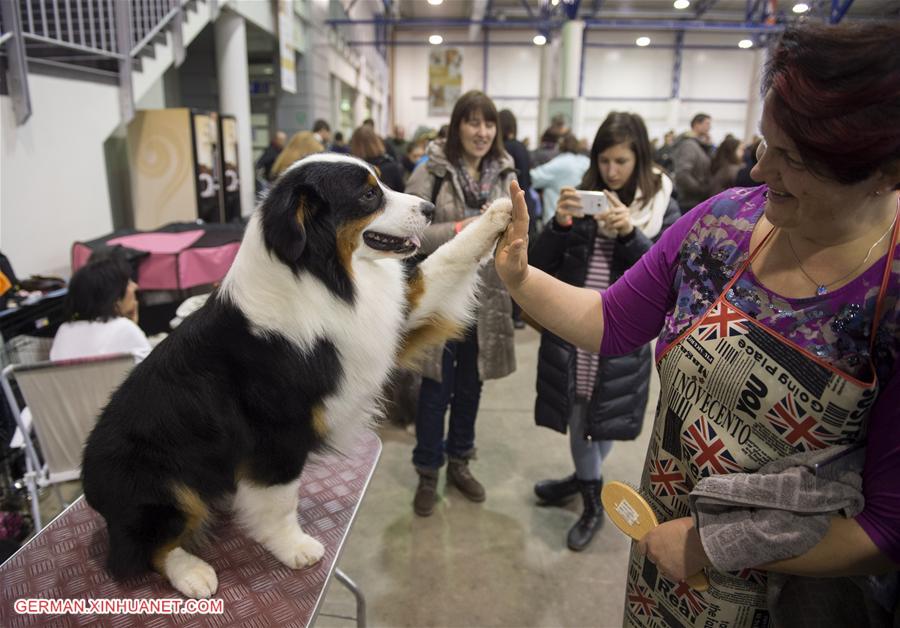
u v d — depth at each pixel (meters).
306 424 1.31
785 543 0.81
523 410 3.95
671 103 19.38
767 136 0.78
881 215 0.80
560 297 1.24
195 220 5.38
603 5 16.88
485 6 16.72
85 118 4.27
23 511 2.54
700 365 0.94
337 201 1.39
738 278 0.93
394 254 1.50
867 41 0.67
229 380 1.28
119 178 5.40
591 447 2.62
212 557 1.40
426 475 2.84
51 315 3.05
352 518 1.55
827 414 0.82
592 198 2.11
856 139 0.68
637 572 1.17
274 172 4.02
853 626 0.91
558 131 6.65
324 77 11.16
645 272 1.15
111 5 4.41
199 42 9.02
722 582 1.00
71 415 2.25
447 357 2.67
